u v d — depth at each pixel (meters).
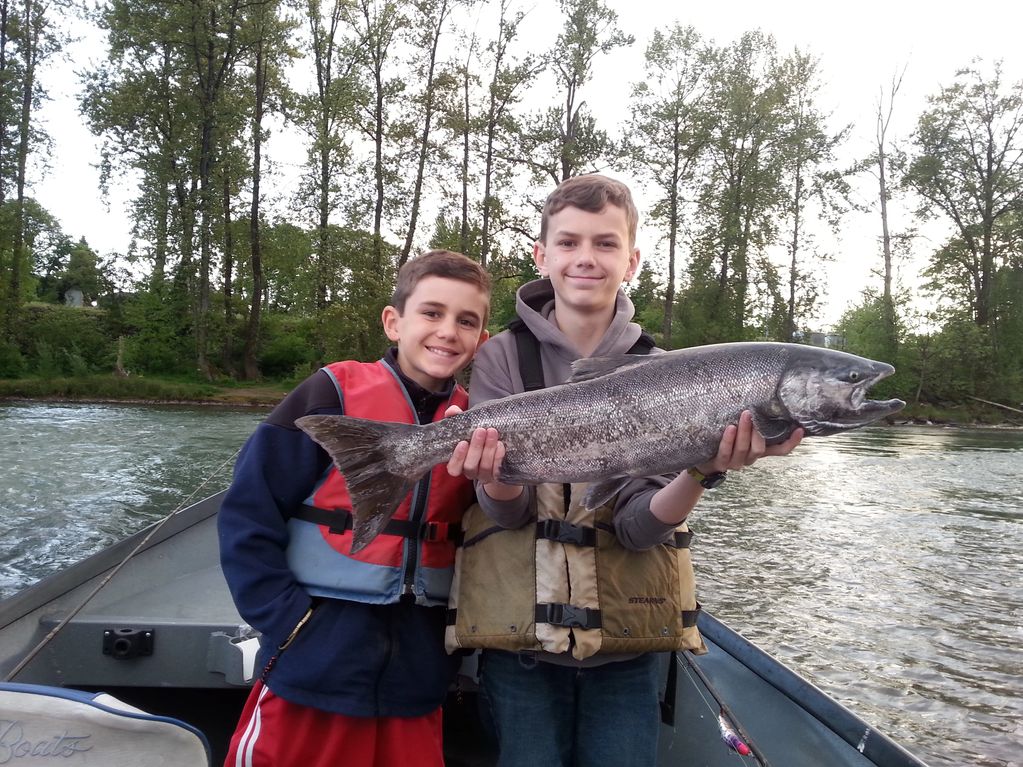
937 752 5.48
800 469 19.83
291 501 2.62
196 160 40.38
